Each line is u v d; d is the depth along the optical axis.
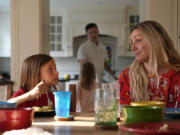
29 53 3.36
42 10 3.50
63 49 7.04
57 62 7.50
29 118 1.07
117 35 6.93
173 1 3.29
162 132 0.80
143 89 1.70
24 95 1.49
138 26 1.74
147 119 1.04
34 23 3.36
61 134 0.95
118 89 1.90
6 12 7.11
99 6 6.87
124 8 6.86
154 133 0.80
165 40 1.73
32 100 1.83
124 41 6.92
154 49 1.68
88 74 3.20
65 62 7.49
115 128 1.06
